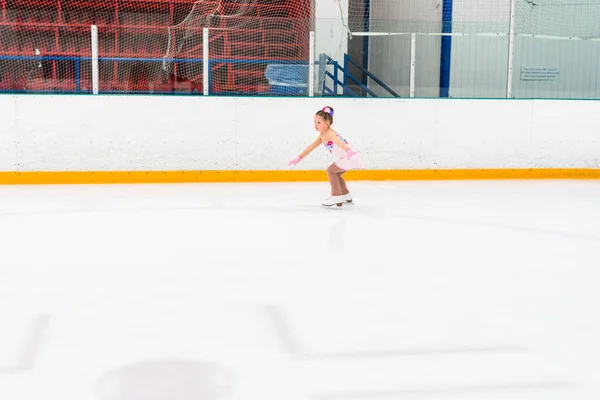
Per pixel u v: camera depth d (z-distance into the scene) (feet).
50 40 32.07
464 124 28.50
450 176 28.58
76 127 25.98
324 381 7.36
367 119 27.94
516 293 10.94
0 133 25.52
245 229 16.60
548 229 16.98
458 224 17.61
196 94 27.25
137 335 8.81
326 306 10.15
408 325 9.27
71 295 10.68
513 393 7.07
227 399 6.91
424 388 7.19
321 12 35.88
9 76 29.14
